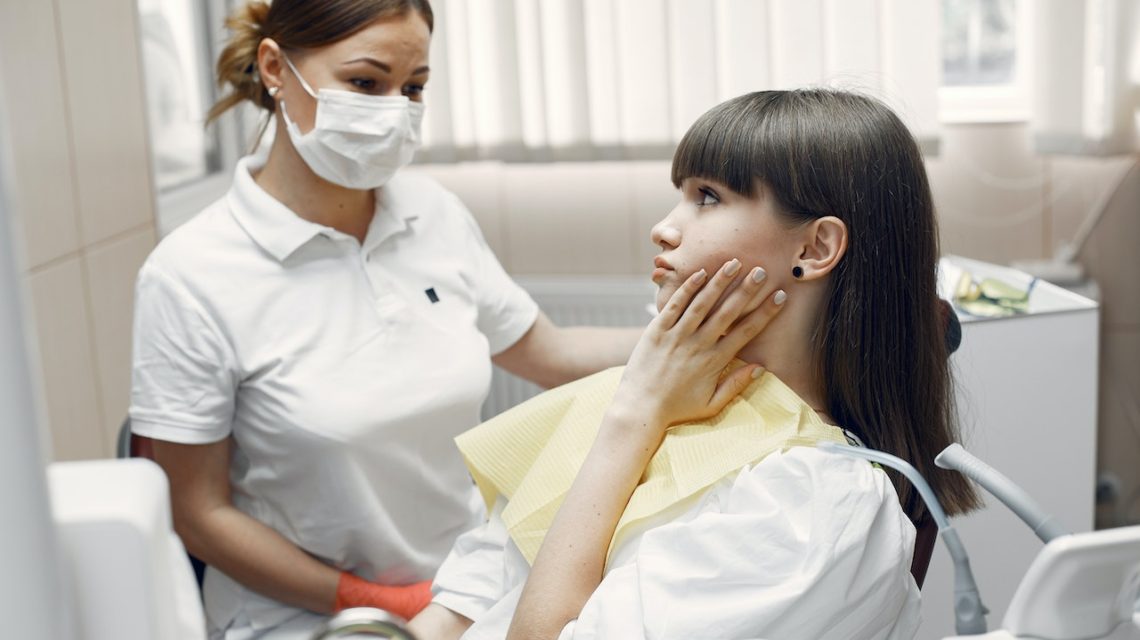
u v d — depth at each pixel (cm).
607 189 305
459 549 136
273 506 162
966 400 165
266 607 160
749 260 110
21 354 45
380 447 159
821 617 95
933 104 276
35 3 203
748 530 96
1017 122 285
